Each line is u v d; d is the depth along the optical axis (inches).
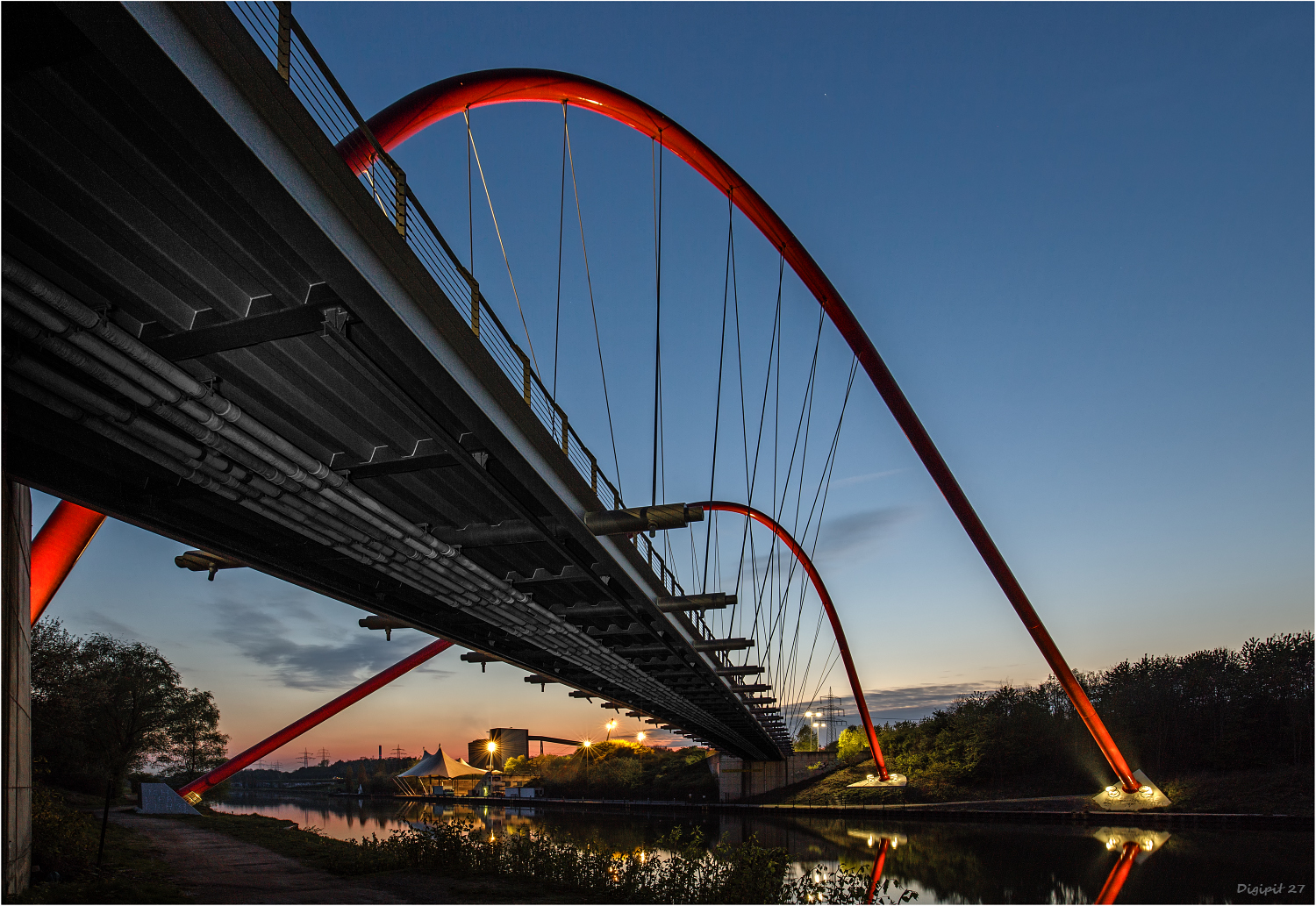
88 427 561.0
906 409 1834.4
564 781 6013.8
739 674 2001.7
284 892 879.7
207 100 354.0
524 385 826.8
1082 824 2792.8
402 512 865.5
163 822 1662.2
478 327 720.3
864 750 4795.8
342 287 481.7
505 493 767.1
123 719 2405.3
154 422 585.0
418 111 1071.0
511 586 1081.4
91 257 454.3
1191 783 3061.0
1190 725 3353.8
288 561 917.8
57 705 1854.1
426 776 6333.7
